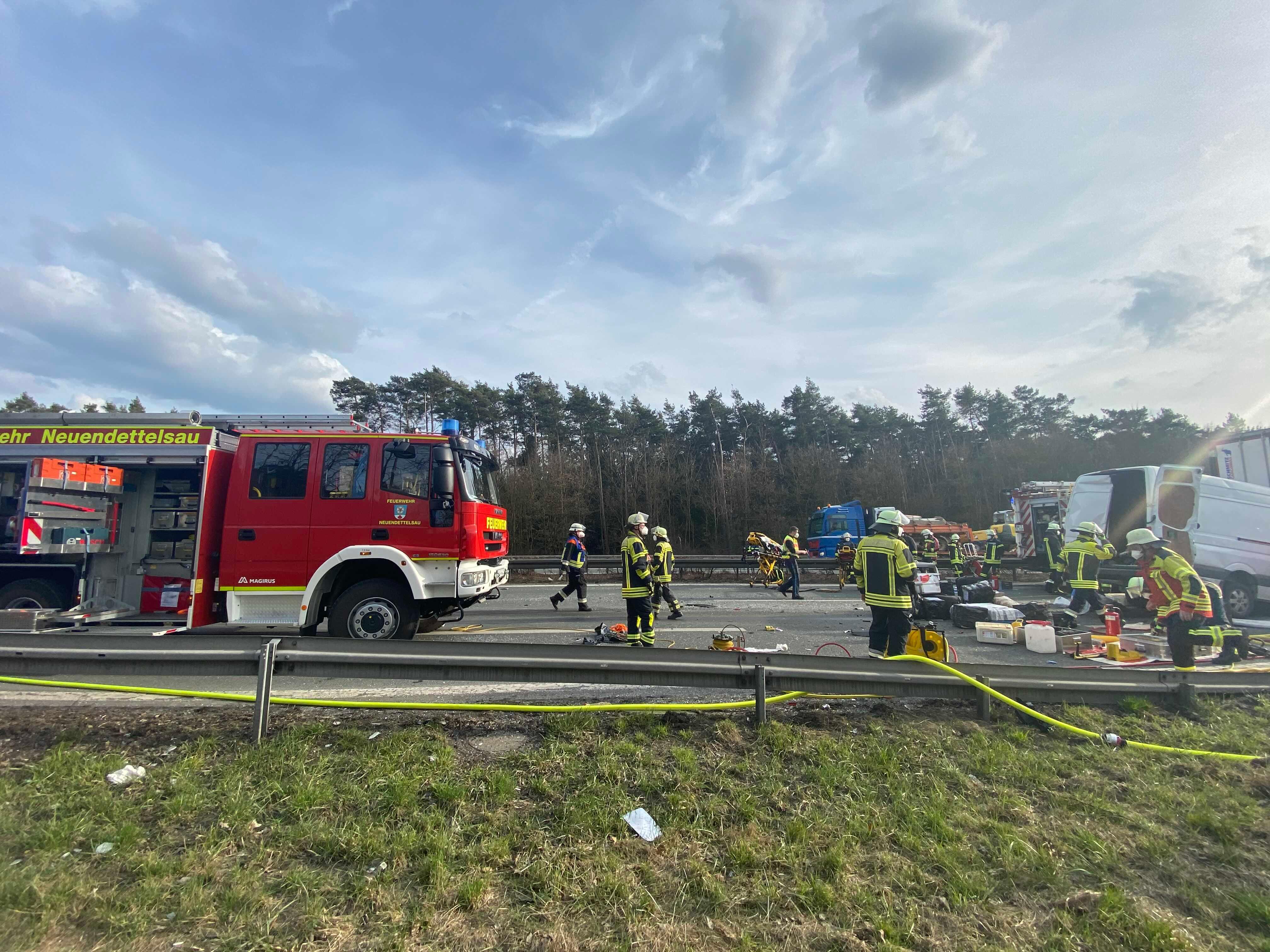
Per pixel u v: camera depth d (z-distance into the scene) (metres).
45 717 4.34
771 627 9.81
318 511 6.96
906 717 4.77
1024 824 3.36
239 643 4.12
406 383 40.94
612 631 8.72
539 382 44.00
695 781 3.58
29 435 7.64
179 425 7.76
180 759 3.67
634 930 2.43
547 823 3.16
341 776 3.51
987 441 50.22
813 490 38.75
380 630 6.84
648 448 42.75
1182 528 11.45
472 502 7.23
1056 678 4.96
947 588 11.23
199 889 2.55
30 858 2.73
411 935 2.36
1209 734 4.70
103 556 7.93
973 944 2.47
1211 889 2.90
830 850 2.99
